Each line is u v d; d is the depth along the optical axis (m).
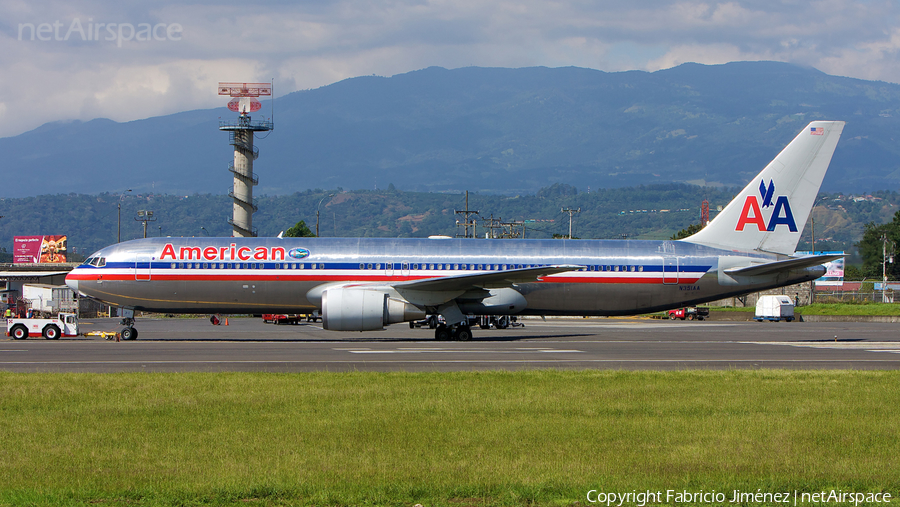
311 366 84.44
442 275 128.12
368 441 45.84
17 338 130.50
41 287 189.88
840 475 39.84
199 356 95.31
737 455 43.44
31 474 38.94
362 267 127.38
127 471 39.38
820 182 135.25
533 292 130.88
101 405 56.97
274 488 36.28
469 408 56.31
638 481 38.19
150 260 126.62
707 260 132.62
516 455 42.78
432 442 45.66
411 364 86.81
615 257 131.88
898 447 45.78
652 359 94.81
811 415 55.03
